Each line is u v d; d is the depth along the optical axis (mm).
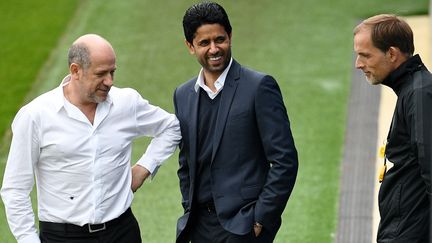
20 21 40781
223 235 15734
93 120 15102
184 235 16281
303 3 41688
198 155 15758
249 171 15453
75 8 41938
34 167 15258
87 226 15148
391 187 14344
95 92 14656
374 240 22312
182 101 15984
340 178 26422
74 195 15117
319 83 33781
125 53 37094
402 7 40688
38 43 38594
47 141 14914
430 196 13359
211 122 15555
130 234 15656
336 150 28406
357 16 40281
